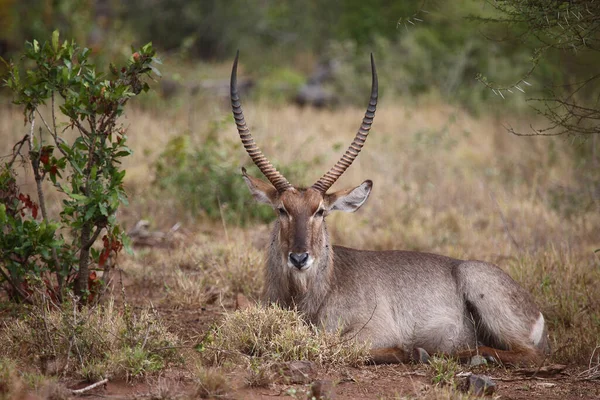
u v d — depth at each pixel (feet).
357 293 32.58
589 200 55.88
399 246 50.80
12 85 33.53
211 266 44.21
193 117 79.51
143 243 50.67
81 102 32.99
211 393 24.90
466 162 72.23
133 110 80.79
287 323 30.07
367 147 76.02
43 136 67.26
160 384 24.98
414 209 57.41
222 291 40.83
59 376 26.35
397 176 66.18
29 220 34.30
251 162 57.88
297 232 31.48
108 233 34.14
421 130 80.28
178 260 45.88
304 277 31.99
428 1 40.57
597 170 57.82
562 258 43.60
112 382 25.93
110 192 32.99
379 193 61.31
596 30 32.17
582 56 49.34
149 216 54.65
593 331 34.35
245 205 56.24
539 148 71.00
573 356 32.37
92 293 34.55
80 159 33.45
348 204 33.55
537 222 53.01
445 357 31.73
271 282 33.37
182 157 57.36
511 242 49.60
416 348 30.91
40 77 33.24
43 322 28.76
